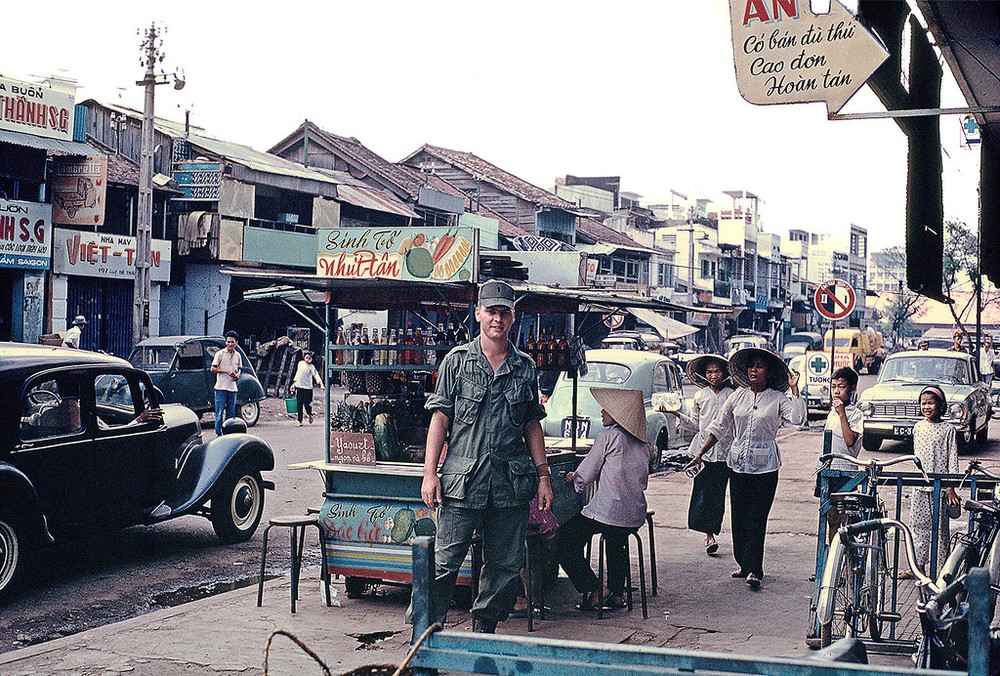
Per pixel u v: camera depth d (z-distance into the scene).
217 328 34.53
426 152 58.69
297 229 37.72
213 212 33.78
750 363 8.35
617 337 42.19
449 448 6.23
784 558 9.23
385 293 7.55
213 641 6.51
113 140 32.94
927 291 6.76
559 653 2.89
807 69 5.50
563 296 7.46
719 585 8.21
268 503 12.35
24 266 26.81
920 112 5.34
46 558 9.42
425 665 3.00
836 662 2.69
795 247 106.38
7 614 7.60
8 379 7.93
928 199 6.75
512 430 6.17
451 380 6.23
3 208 26.14
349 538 7.29
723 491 9.26
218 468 9.86
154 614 7.16
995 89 7.29
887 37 5.75
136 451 9.04
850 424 8.64
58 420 8.35
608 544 7.35
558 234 58.66
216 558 9.52
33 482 8.03
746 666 2.75
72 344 22.84
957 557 5.62
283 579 8.34
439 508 6.23
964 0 5.84
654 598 7.77
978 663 2.58
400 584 7.48
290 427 23.06
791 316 99.31
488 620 6.19
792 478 14.54
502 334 6.19
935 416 7.93
